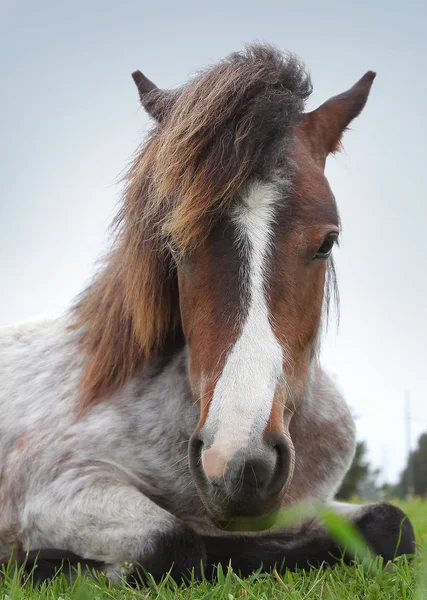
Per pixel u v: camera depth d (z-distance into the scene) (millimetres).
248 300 2781
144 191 3230
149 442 3521
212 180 2863
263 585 2725
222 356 2730
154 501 3541
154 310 3393
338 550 3434
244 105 3014
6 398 4074
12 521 3619
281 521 2582
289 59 3393
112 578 3102
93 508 3252
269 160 2922
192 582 2826
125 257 3395
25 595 2695
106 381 3666
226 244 2857
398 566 3082
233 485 2547
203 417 2715
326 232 2947
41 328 4566
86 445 3525
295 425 3609
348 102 3621
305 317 2955
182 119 3023
